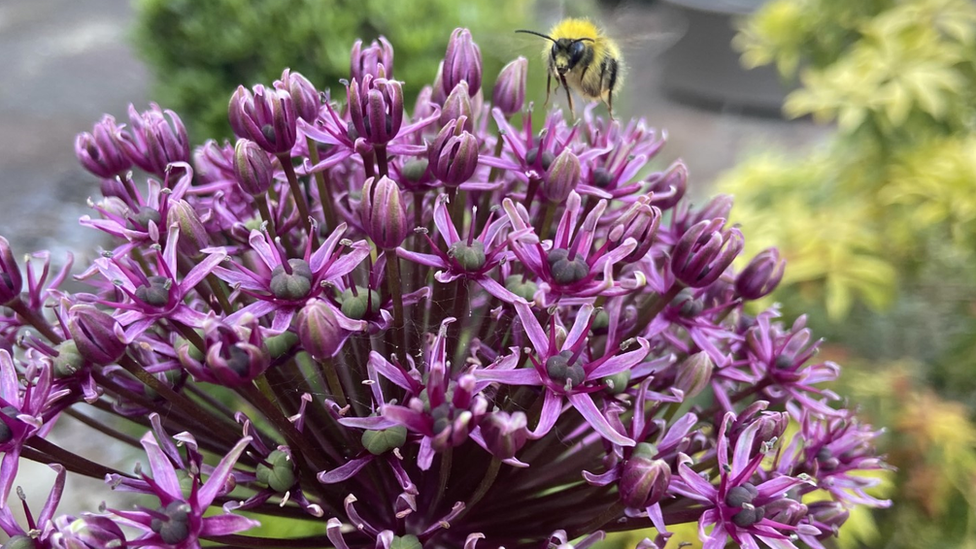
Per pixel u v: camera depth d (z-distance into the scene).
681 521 0.07
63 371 0.07
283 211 0.09
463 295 0.07
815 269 0.17
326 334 0.06
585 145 0.09
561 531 0.06
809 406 0.08
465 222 0.09
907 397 0.17
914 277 0.20
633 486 0.06
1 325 0.08
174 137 0.08
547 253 0.07
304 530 0.10
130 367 0.06
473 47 0.09
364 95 0.07
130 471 0.18
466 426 0.06
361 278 0.08
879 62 0.19
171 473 0.06
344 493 0.07
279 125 0.07
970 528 0.15
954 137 0.19
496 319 0.07
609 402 0.07
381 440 0.06
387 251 0.07
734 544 0.07
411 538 0.07
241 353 0.06
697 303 0.08
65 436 0.21
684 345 0.08
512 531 0.07
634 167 0.09
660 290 0.08
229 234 0.08
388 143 0.08
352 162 0.09
